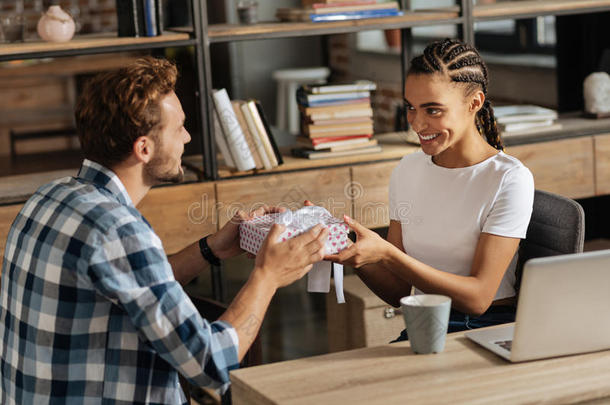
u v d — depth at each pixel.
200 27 2.63
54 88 5.38
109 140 1.47
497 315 1.85
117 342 1.40
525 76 4.38
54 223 1.41
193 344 1.38
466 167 1.85
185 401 1.57
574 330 1.37
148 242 1.39
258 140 2.70
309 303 4.05
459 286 1.70
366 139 2.88
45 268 1.40
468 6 2.90
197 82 2.68
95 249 1.36
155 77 1.48
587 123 3.18
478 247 1.78
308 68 6.66
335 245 1.62
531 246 1.96
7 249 1.52
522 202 1.77
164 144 1.50
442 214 1.87
